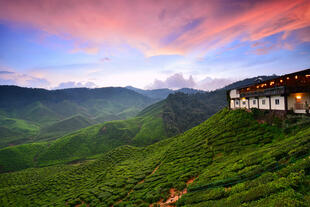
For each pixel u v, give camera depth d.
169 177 35.47
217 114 70.75
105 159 88.19
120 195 37.31
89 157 173.00
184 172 34.81
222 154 36.31
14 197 68.06
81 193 48.56
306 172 16.25
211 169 30.25
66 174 83.62
